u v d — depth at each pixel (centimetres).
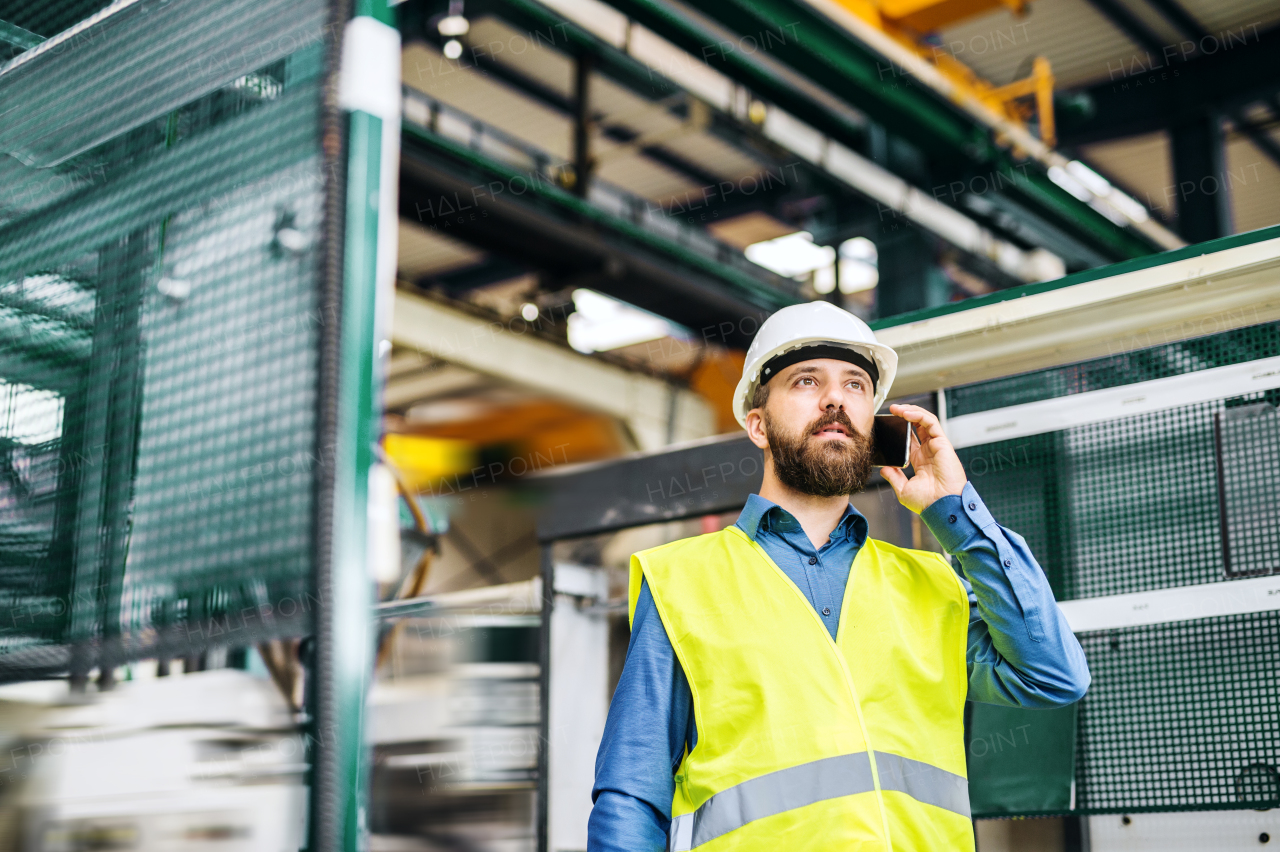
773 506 184
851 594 178
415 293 891
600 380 963
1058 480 234
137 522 179
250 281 173
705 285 790
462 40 753
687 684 178
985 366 242
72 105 209
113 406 188
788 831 161
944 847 166
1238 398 218
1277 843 210
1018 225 771
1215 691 214
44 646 184
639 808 168
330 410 158
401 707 532
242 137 180
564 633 322
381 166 170
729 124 682
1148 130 774
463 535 806
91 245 198
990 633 179
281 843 153
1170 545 221
